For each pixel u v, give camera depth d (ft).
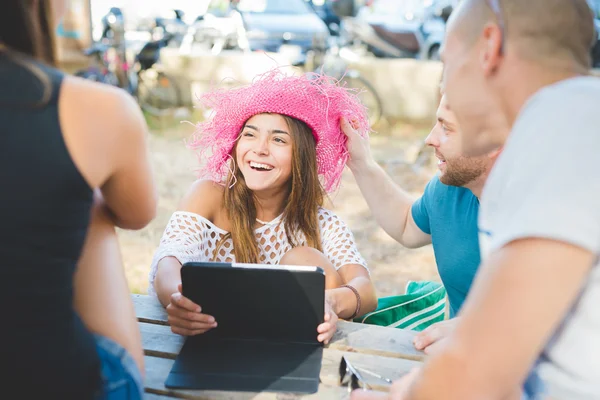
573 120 2.59
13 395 3.10
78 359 3.25
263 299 4.72
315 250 5.87
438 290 6.61
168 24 30.89
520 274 2.53
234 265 4.68
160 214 16.37
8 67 2.98
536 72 2.91
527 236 2.53
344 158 6.56
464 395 2.63
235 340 4.83
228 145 6.17
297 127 5.96
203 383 4.30
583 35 2.92
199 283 4.70
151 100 27.61
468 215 5.63
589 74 2.98
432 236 5.98
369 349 4.79
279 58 27.78
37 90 2.97
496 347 2.56
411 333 5.04
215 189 6.26
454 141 4.81
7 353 3.04
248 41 30.78
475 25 3.04
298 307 4.72
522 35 2.89
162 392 4.28
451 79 3.19
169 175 19.33
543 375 3.01
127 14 31.27
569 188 2.50
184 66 27.86
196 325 4.75
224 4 33.22
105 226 4.06
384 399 3.68
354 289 5.66
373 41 31.53
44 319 3.09
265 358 4.61
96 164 3.14
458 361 2.65
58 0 3.51
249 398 4.19
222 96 6.13
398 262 14.20
